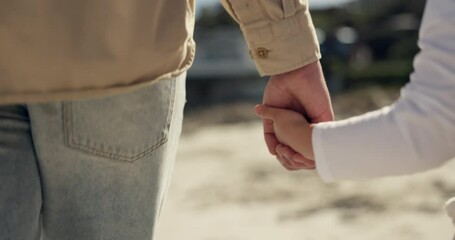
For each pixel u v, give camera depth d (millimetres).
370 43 16594
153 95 1229
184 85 1316
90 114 1187
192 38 1302
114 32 1160
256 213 3838
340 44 15289
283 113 1288
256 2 1377
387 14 18234
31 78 1140
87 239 1235
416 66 1079
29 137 1188
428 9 1065
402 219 3535
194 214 3891
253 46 1411
